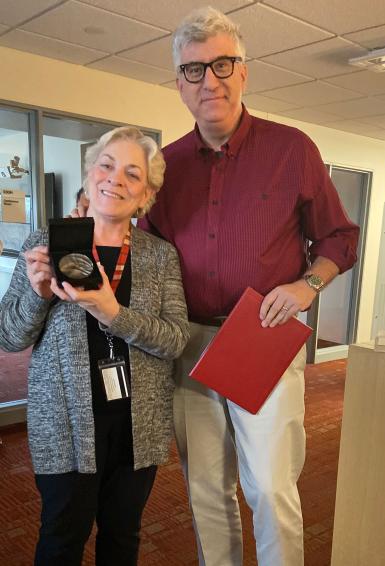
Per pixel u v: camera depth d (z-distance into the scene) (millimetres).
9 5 2457
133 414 1234
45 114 3273
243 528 2129
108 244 1271
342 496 1467
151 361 1283
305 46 2908
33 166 3320
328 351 5492
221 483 1540
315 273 1346
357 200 5656
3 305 1228
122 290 1259
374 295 5852
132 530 1353
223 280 1377
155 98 3787
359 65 3141
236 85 1274
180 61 1274
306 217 1399
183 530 2121
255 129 1399
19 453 2871
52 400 1191
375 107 4250
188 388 1506
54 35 2832
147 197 1317
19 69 3096
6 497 2359
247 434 1372
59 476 1209
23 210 3439
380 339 1347
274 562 1358
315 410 3773
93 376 1216
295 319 1303
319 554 1979
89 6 2455
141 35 2809
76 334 1191
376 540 1404
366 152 5516
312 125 4961
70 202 5660
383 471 1367
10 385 3924
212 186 1382
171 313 1306
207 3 2373
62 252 1059
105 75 3484
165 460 1320
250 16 2508
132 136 1268
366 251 5629
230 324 1288
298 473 1410
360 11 2432
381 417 1354
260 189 1342
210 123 1300
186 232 1417
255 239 1339
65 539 1221
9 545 1979
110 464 1305
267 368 1305
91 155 1274
